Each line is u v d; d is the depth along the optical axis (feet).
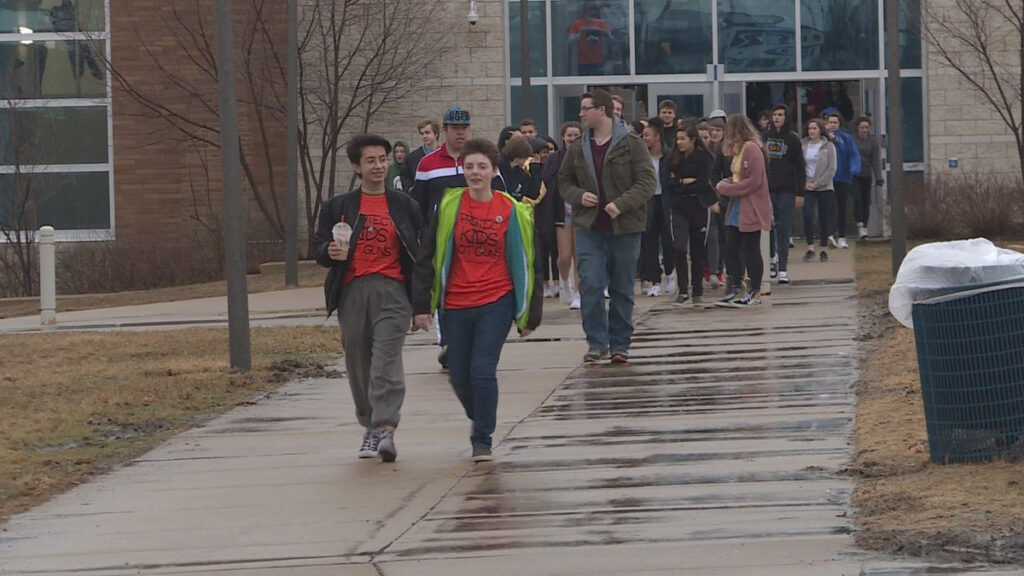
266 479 41.45
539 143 81.35
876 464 37.65
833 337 63.67
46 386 59.52
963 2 122.93
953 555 29.25
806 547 30.78
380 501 37.88
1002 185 115.14
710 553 30.83
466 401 42.73
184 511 38.06
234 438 48.08
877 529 31.55
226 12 59.72
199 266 126.82
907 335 60.49
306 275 118.73
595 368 58.70
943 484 34.50
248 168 127.34
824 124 102.42
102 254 125.39
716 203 78.33
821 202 100.22
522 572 30.35
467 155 41.55
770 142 86.02
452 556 31.99
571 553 31.60
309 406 53.98
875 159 117.19
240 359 62.13
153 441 48.16
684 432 44.62
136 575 32.09
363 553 32.78
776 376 54.03
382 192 43.01
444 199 41.73
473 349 41.86
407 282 42.88
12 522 37.86
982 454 36.37
